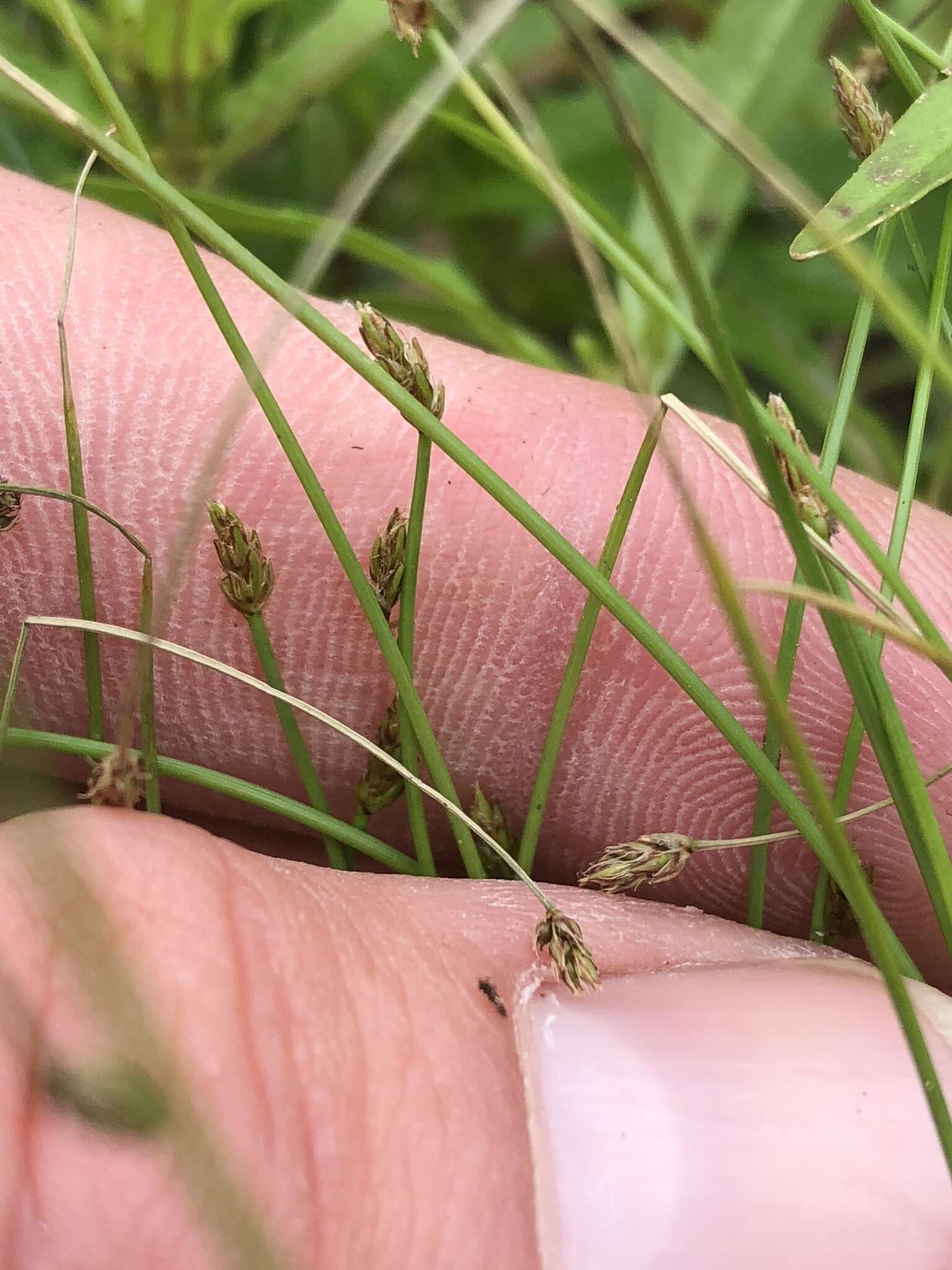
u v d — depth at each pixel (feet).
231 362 0.16
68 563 0.15
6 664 0.16
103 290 0.16
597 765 0.16
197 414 0.15
